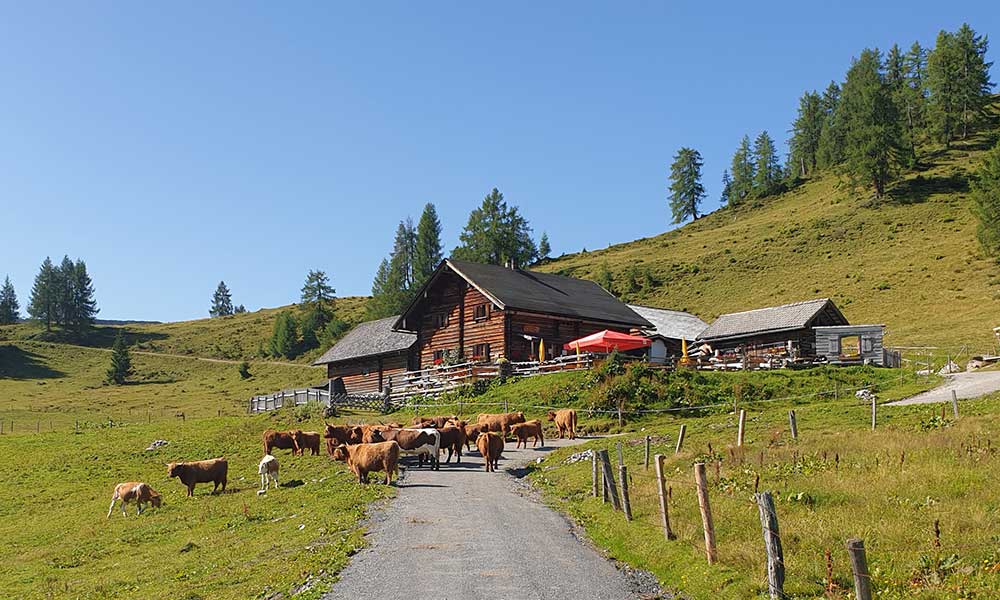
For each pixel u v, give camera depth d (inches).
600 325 2379.4
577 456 1167.0
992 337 2596.0
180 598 604.1
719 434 1258.0
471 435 1378.0
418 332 2459.4
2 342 5482.3
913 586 483.5
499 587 561.3
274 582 610.5
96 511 1146.0
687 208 7317.9
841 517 628.4
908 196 5012.3
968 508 612.7
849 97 7111.2
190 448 1632.6
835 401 1578.5
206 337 6028.5
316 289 6530.5
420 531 745.6
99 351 5541.3
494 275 2346.2
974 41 6407.5
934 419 1101.1
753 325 2454.5
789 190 6884.8
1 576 808.3
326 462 1307.8
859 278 3821.4
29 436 2022.6
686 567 585.6
